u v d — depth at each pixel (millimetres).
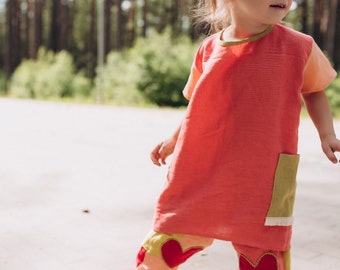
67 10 39094
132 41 35625
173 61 23281
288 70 1964
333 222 4035
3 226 3863
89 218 4086
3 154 7309
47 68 31078
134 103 23359
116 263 3129
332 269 3047
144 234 3693
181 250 2059
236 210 1959
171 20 38594
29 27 41156
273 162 1948
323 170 6203
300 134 9969
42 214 4203
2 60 48938
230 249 3340
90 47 38875
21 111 16203
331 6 25172
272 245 1936
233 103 1978
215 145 2006
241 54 1979
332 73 2094
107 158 7012
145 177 5738
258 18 1942
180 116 14836
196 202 2008
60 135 9602
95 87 29406
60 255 3260
